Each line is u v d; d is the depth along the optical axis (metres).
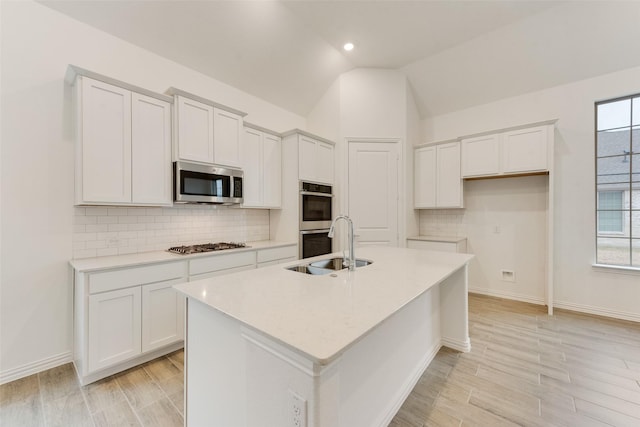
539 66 3.36
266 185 3.52
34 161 2.09
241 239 3.53
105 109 2.15
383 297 1.27
